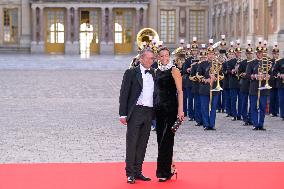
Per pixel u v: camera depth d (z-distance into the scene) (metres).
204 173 21.42
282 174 21.20
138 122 20.41
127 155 20.25
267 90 32.75
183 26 125.00
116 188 19.30
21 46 122.62
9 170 21.77
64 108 42.41
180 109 20.14
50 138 29.48
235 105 37.38
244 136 30.61
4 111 40.50
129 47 124.19
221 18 113.50
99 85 60.75
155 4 123.62
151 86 20.59
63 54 120.06
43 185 19.50
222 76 33.19
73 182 19.95
